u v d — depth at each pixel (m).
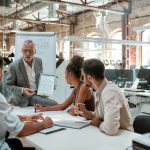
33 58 3.21
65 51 11.27
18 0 8.67
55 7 9.47
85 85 2.28
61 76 4.73
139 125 1.95
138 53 9.34
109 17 10.57
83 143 1.50
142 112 4.81
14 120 1.56
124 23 9.57
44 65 4.52
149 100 5.10
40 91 2.71
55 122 1.99
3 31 12.15
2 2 8.70
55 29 13.09
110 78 5.65
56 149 1.41
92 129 1.81
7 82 3.07
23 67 3.11
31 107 2.84
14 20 11.02
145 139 1.18
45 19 11.55
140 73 5.51
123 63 9.12
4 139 1.51
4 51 11.31
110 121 1.66
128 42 6.15
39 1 8.38
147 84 5.32
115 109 1.69
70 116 2.26
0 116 1.46
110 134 1.65
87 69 1.85
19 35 4.49
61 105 2.62
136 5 9.30
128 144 1.48
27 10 9.71
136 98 5.11
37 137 1.62
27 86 3.13
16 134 1.58
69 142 1.52
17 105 2.93
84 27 11.80
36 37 4.52
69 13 11.85
